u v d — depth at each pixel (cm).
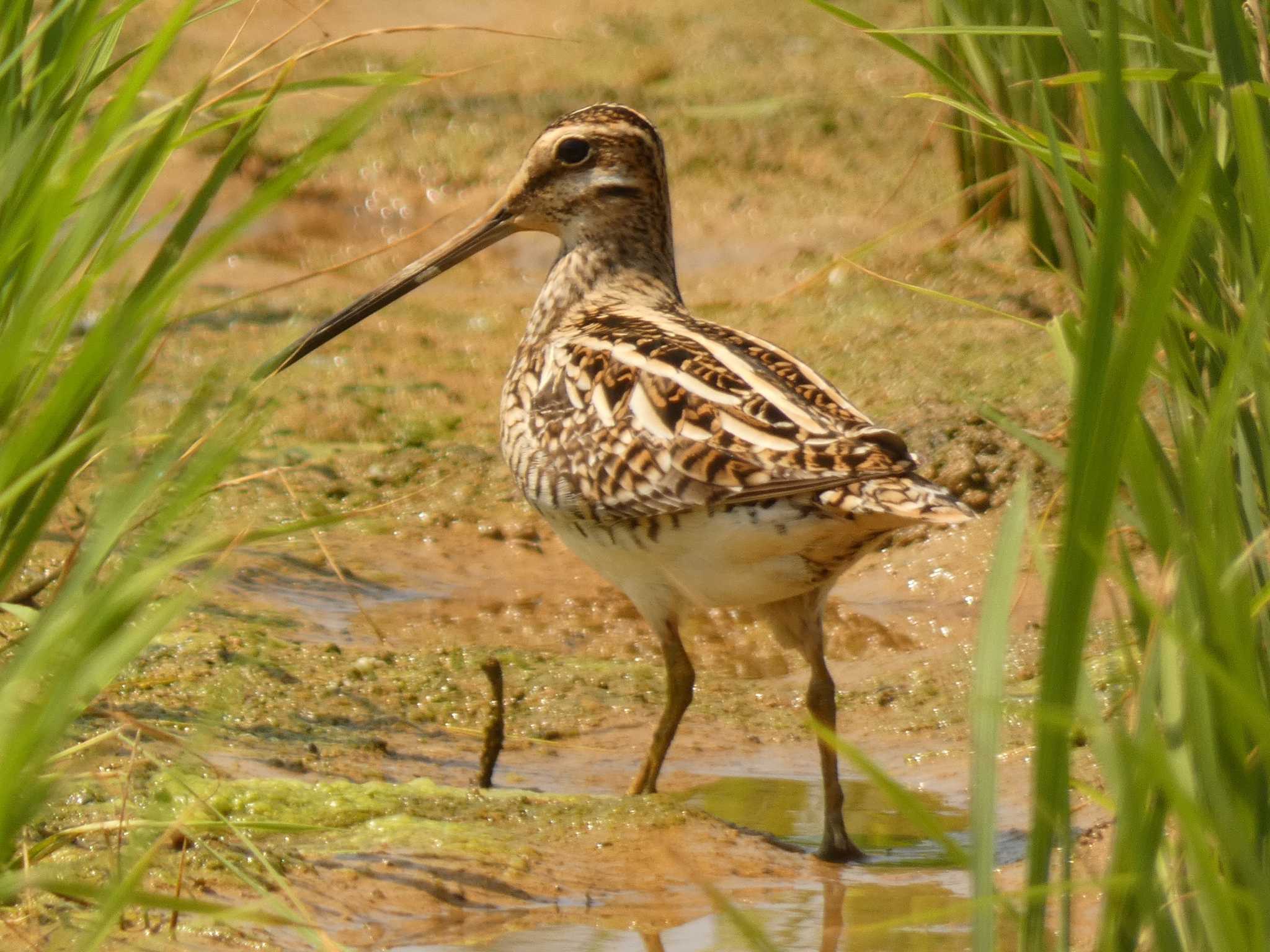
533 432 969
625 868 819
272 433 1570
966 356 1645
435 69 2608
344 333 1862
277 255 2097
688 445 868
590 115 1123
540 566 1384
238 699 1007
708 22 2856
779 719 1115
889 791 454
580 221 1115
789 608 908
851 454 815
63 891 529
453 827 838
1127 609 1046
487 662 942
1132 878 466
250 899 711
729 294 1895
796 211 2145
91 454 645
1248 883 457
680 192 2227
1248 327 512
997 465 1434
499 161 2322
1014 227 1958
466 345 1852
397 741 1002
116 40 709
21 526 624
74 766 647
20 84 682
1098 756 514
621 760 1020
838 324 1772
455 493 1491
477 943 720
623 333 981
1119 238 443
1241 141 521
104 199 609
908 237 2011
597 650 1241
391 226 2191
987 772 475
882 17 2817
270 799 840
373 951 697
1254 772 504
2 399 588
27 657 528
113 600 532
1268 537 570
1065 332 537
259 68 2448
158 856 731
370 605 1270
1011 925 740
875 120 2411
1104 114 443
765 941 471
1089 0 685
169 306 583
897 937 754
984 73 1041
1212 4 577
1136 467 485
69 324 613
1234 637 454
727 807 952
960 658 1200
